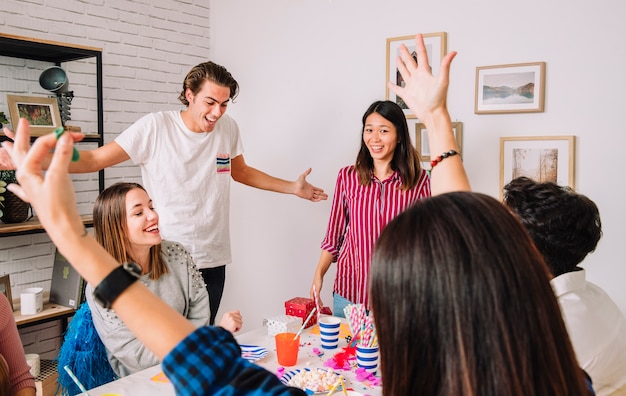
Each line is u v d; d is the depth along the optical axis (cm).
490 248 56
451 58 89
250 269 377
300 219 350
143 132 250
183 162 258
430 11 293
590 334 128
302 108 345
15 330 161
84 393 140
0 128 270
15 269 297
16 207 274
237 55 372
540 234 131
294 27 344
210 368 55
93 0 320
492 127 279
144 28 346
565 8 257
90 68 322
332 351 184
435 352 56
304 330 208
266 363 173
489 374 54
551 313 56
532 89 266
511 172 275
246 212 376
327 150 336
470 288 55
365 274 255
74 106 317
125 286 56
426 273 56
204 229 267
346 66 325
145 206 187
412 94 94
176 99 368
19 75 293
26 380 160
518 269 55
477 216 58
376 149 246
